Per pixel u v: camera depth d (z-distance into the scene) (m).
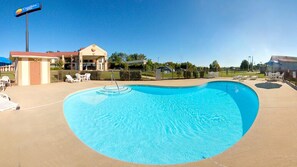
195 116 9.15
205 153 5.27
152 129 7.39
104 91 14.57
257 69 59.50
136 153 5.27
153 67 52.03
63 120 6.28
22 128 5.52
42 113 7.12
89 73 22.62
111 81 20.27
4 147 4.29
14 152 4.06
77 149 4.21
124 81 20.95
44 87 15.09
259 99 9.09
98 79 22.44
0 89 13.53
